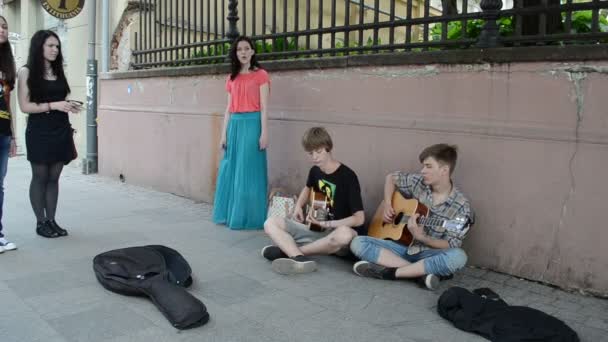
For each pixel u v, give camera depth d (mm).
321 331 2848
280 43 6379
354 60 4445
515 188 3637
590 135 3285
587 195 3332
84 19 8391
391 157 4285
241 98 4883
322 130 3969
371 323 2957
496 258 3781
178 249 4293
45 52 4242
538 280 3592
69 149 4473
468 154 3836
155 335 2750
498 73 3650
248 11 7773
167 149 6621
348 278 3678
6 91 3988
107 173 7816
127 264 3352
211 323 2914
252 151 4906
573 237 3412
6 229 4742
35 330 2779
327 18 8367
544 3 3533
